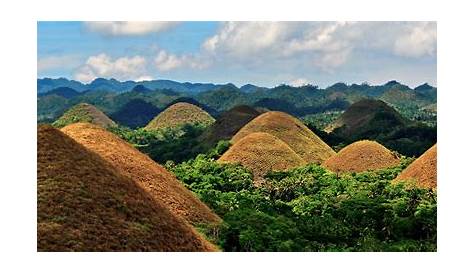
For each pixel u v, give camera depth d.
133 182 25.39
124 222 22.44
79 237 21.02
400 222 30.47
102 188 23.56
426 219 30.09
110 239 21.41
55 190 22.52
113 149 31.44
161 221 23.58
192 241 23.67
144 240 22.03
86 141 31.70
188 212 28.30
